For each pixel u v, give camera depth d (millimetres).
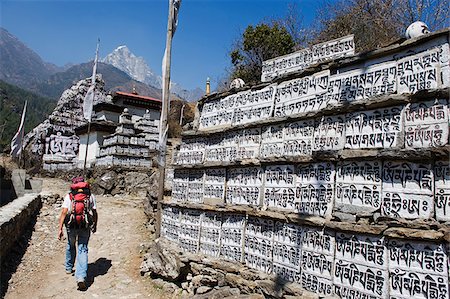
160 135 9203
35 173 24766
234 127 6816
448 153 3811
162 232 8289
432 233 3799
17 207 9352
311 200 5207
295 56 6418
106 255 8734
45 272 7586
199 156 7680
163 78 9414
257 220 5984
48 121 29547
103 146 19953
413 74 4434
